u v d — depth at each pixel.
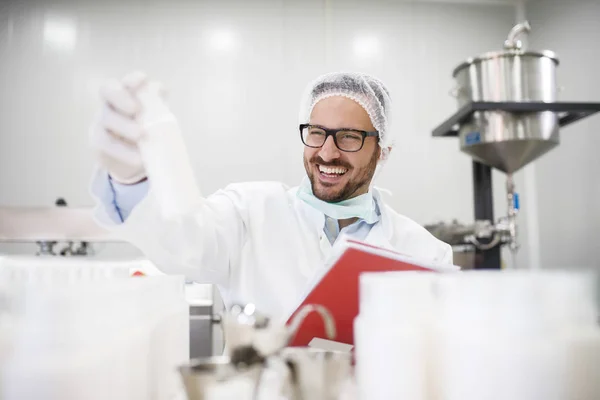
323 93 1.52
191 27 3.43
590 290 0.59
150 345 0.70
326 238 1.54
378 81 1.55
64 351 0.51
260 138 3.41
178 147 0.72
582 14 3.05
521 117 2.13
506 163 2.23
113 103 0.72
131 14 3.38
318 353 0.62
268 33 3.48
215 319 2.11
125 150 0.77
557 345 0.53
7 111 3.21
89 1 3.35
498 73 2.20
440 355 0.58
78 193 3.21
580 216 3.07
